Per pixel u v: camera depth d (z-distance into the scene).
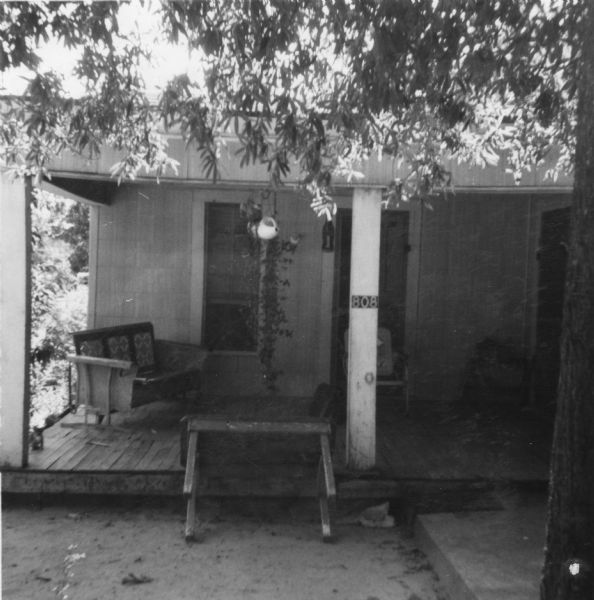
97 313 8.42
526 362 7.89
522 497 5.48
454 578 4.16
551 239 7.46
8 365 5.70
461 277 8.27
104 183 8.14
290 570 4.57
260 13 3.55
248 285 8.40
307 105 4.12
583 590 2.73
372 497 5.57
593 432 2.71
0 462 5.74
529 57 3.75
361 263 5.69
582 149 2.70
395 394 8.30
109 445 6.54
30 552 4.80
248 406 7.86
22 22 3.57
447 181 4.89
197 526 5.34
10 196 5.56
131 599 4.11
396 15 3.44
